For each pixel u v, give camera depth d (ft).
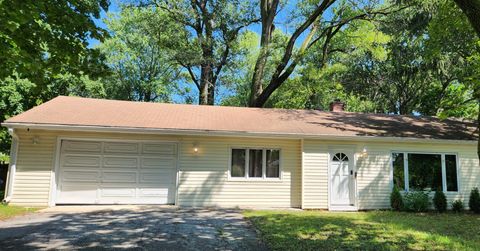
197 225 26.81
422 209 39.70
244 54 89.25
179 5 74.59
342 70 77.82
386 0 66.13
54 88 57.77
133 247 19.99
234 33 78.43
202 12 76.07
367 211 39.01
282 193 40.24
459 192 42.22
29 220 27.68
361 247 20.15
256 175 40.27
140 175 38.60
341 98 81.92
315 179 39.91
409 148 42.24
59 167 36.83
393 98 91.91
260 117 46.14
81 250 19.13
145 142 38.99
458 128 47.52
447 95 70.49
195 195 38.55
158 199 38.63
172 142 39.24
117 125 36.14
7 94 51.44
